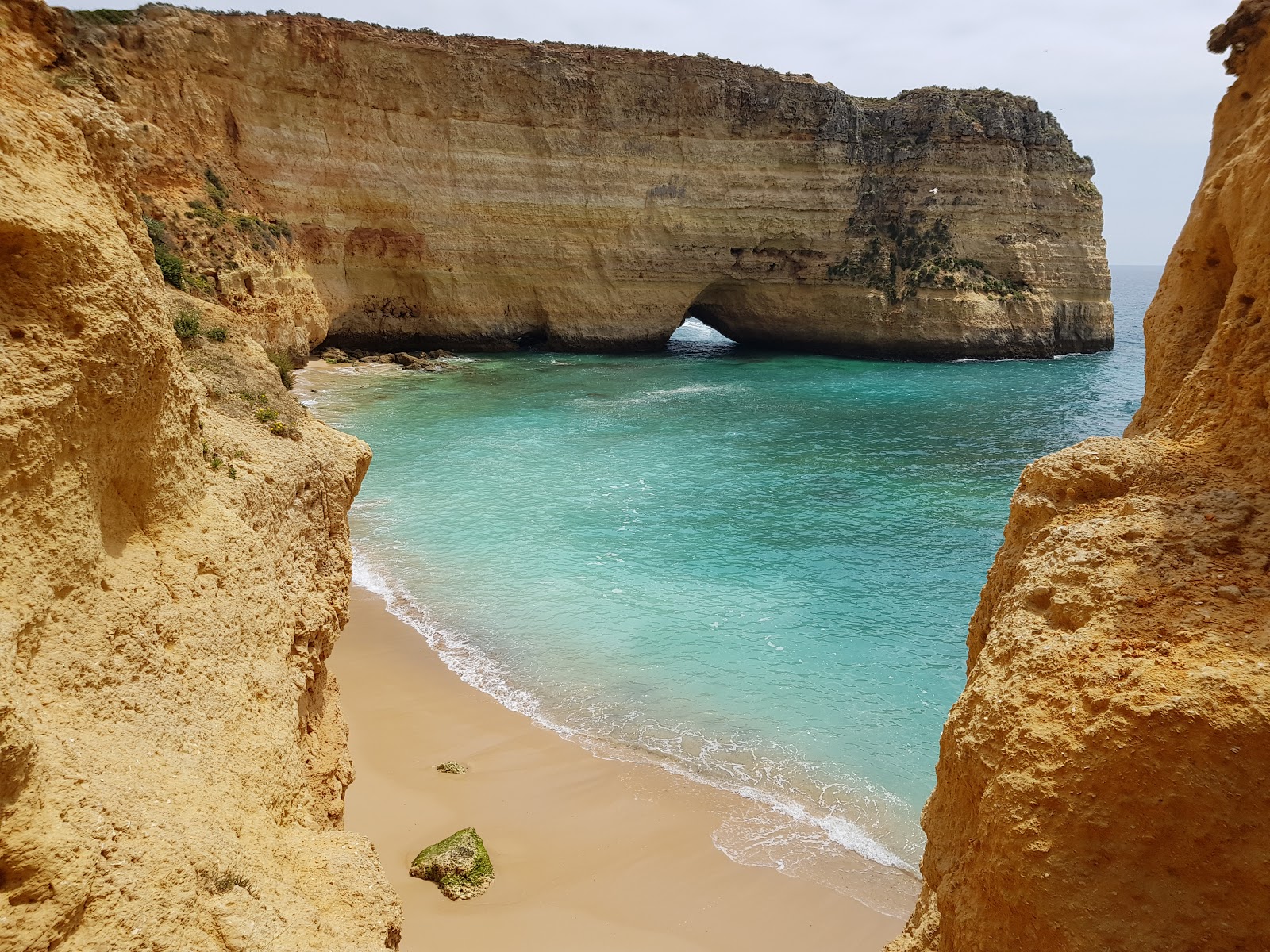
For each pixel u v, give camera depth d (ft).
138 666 24.47
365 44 178.81
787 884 42.78
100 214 28.04
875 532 96.12
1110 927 16.66
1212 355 25.89
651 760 52.95
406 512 98.58
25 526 22.30
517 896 41.01
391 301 196.34
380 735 54.13
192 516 31.04
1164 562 20.57
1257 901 15.94
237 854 21.77
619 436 139.33
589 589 78.84
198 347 54.29
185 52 157.79
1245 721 16.25
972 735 20.38
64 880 17.22
